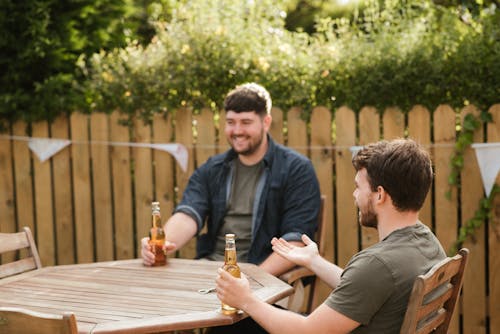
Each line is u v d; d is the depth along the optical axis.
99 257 4.55
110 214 4.50
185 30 4.39
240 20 4.49
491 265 3.90
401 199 2.13
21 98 4.43
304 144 4.17
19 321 1.88
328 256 4.20
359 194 2.23
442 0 4.14
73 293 2.63
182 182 4.37
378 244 2.14
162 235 3.08
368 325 2.08
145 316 2.29
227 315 2.28
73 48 4.58
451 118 3.90
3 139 4.60
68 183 4.56
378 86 4.02
